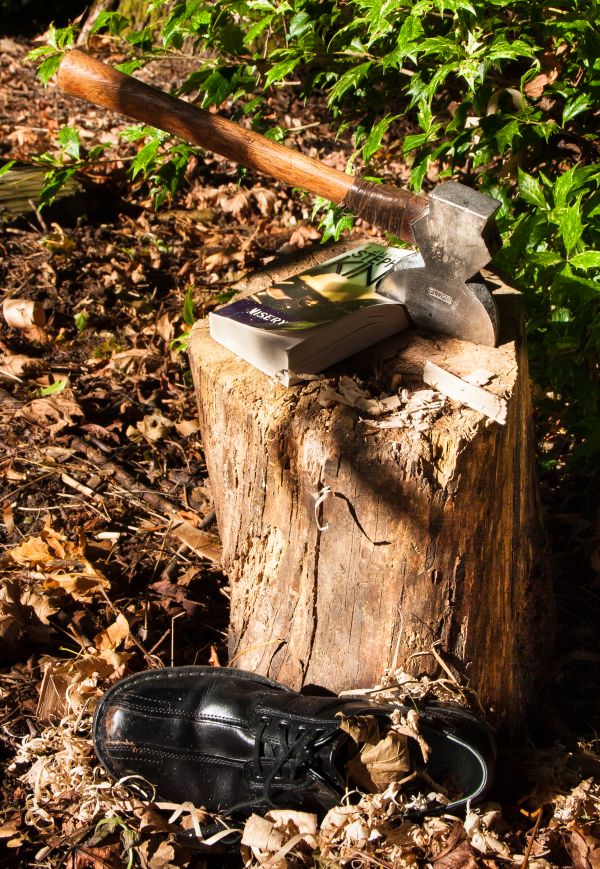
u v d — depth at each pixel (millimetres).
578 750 2084
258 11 2666
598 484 2803
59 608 2361
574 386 2424
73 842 1836
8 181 4430
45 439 2988
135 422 3119
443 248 1849
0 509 2713
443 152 2479
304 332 1842
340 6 2562
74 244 4000
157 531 2668
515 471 1948
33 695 2170
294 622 2043
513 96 2408
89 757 2004
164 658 2277
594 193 2193
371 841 1759
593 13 2160
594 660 2336
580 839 1788
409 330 2023
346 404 1808
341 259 2168
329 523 1833
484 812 1836
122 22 2703
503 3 2098
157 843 1828
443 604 1885
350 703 1862
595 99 2238
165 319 3562
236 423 1897
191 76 2674
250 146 2010
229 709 1943
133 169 2865
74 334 3549
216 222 4496
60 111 5633
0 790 1965
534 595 2256
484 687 2025
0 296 3645
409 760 1798
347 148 5129
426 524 1779
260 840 1795
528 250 2309
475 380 1812
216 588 2510
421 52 2473
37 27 7941
